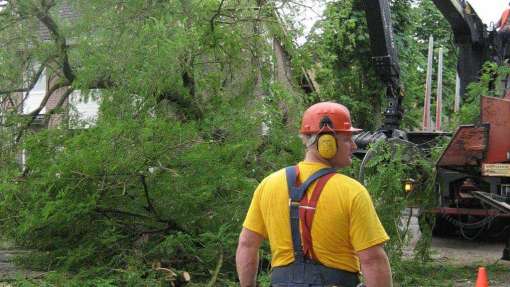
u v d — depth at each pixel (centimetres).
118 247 820
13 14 1026
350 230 325
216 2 976
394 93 1209
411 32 2055
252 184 808
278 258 335
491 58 1337
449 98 2003
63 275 769
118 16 947
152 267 780
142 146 778
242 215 796
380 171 840
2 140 975
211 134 888
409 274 892
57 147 838
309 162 342
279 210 335
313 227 325
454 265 1003
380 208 833
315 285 323
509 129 945
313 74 1184
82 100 991
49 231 836
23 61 1055
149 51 891
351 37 1452
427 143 1188
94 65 901
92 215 823
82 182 788
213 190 811
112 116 862
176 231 837
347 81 1802
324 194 327
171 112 956
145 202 833
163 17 939
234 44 981
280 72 1068
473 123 1136
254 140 877
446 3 1257
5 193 805
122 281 759
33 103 1190
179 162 805
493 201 903
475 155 967
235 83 1005
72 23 1004
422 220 970
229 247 783
